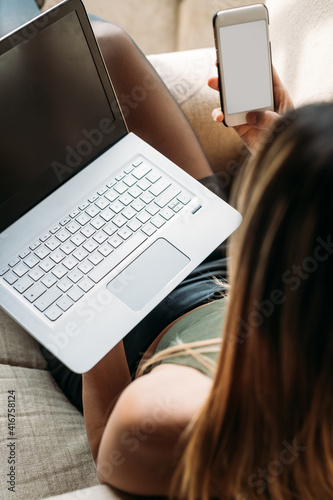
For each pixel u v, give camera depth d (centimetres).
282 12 104
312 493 56
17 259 80
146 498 62
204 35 170
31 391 84
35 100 77
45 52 76
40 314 78
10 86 75
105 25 101
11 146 78
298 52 98
